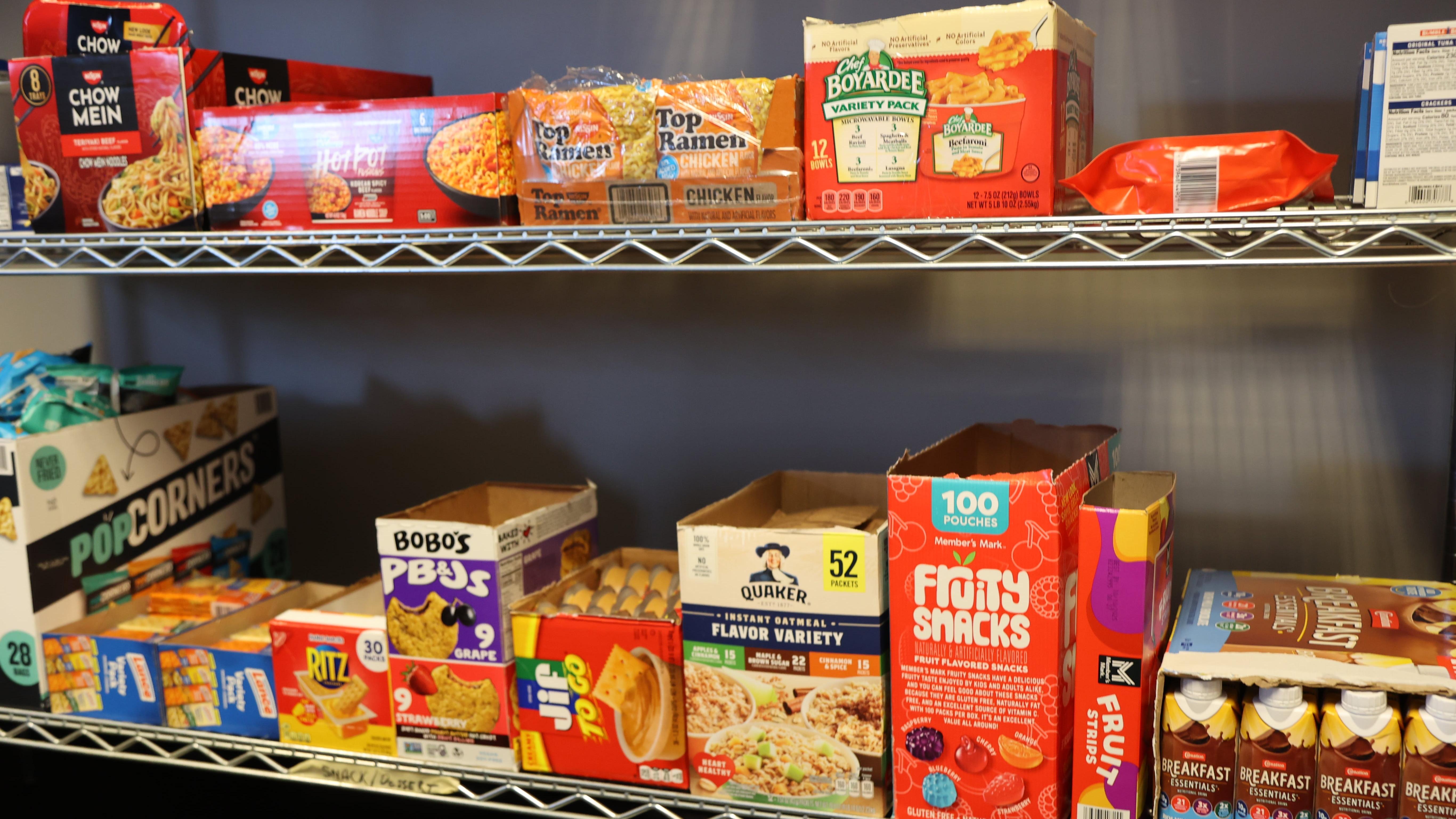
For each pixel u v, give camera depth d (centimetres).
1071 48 121
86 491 155
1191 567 159
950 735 116
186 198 141
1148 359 156
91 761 196
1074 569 115
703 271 137
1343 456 150
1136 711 109
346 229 138
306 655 142
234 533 181
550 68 173
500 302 183
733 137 123
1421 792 100
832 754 122
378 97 168
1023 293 160
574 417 182
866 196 120
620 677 129
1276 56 145
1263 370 152
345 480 195
